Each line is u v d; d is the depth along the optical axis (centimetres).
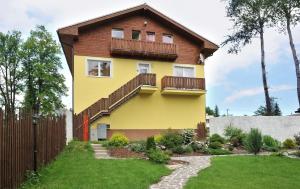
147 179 1038
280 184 1052
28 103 3266
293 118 2458
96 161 1282
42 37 3325
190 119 2686
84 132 2136
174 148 1692
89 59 2506
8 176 857
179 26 2700
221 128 2425
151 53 2595
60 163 1247
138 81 2505
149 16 2703
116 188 917
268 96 2975
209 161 1416
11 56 3434
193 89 2617
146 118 2573
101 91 2511
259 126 2425
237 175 1151
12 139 888
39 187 915
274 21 2941
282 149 1923
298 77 2850
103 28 2572
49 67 3272
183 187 971
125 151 1603
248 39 3081
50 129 1283
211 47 2747
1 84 3406
